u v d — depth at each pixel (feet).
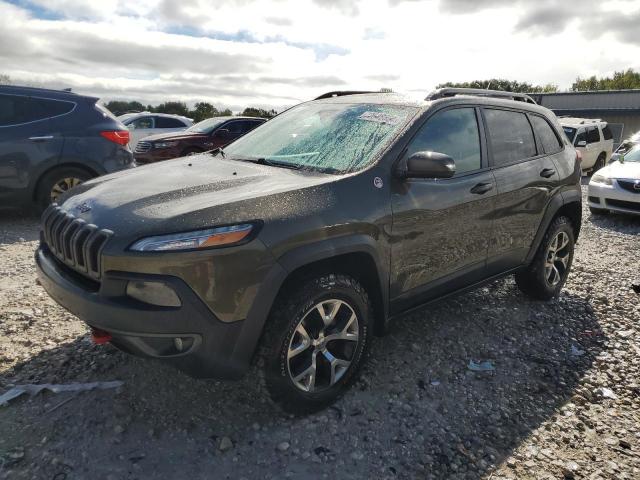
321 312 8.66
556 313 14.11
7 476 7.14
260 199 8.08
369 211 9.02
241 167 10.28
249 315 7.72
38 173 21.04
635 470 8.02
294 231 7.99
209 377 7.87
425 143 10.38
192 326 7.31
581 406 9.70
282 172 9.79
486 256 11.99
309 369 8.70
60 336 11.18
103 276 7.47
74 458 7.56
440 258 10.70
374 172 9.41
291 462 7.82
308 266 8.46
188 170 10.25
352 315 9.12
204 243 7.28
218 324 7.50
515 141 12.89
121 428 8.23
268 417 8.81
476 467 7.93
